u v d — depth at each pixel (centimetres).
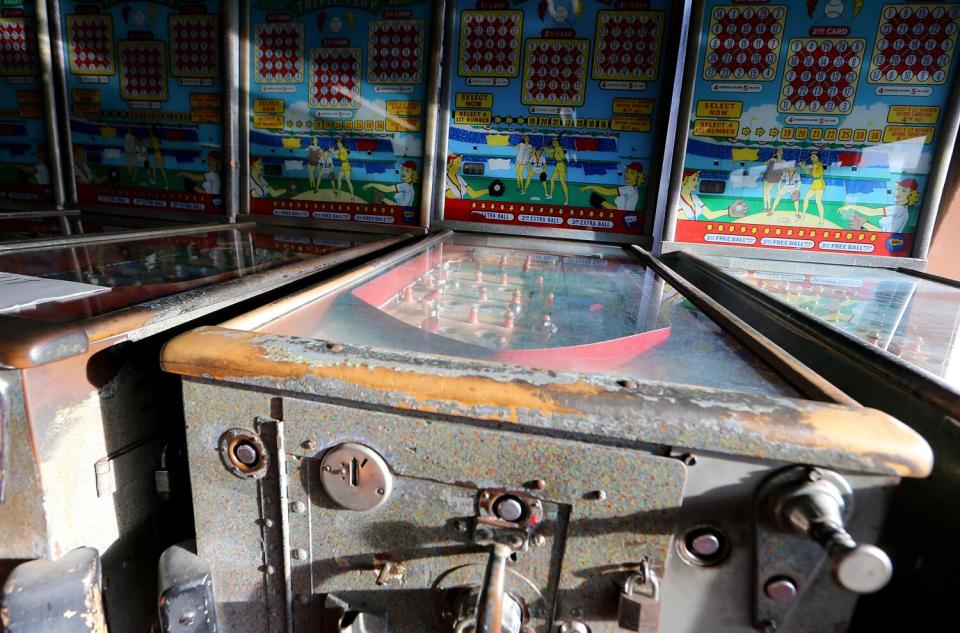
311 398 56
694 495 50
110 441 68
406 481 57
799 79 173
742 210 184
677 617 55
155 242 147
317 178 211
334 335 67
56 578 59
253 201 219
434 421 53
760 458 48
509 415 50
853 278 150
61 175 233
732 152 181
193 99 214
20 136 234
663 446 50
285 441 58
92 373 64
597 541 53
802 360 89
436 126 197
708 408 49
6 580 59
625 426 48
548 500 53
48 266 103
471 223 202
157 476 77
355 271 107
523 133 193
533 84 189
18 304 70
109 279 90
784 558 50
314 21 199
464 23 188
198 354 57
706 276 148
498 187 198
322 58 201
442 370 54
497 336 73
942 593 59
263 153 214
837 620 52
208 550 66
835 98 172
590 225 195
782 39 171
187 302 78
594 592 55
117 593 72
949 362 72
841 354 79
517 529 55
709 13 173
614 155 189
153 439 76
